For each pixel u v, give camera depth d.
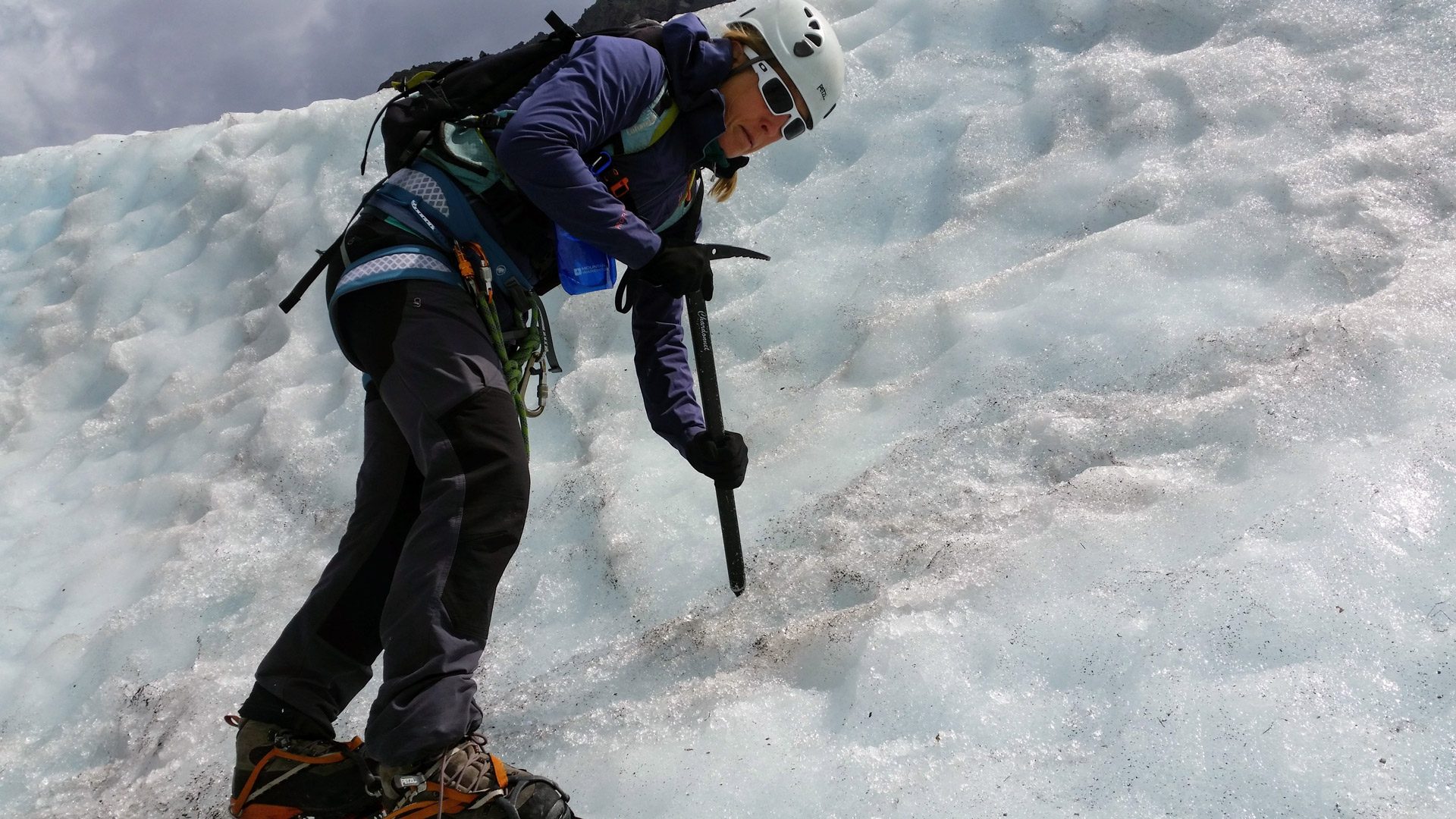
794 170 4.25
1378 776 1.64
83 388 4.88
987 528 2.54
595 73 2.01
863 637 2.24
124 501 4.08
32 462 4.55
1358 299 2.83
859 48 4.47
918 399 3.11
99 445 4.50
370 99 5.24
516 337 2.20
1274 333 2.77
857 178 4.04
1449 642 1.79
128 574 3.65
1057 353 3.03
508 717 2.52
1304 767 1.69
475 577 1.91
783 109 2.22
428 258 2.07
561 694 2.53
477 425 1.98
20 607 3.66
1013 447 2.82
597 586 2.95
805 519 2.83
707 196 4.26
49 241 5.73
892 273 3.65
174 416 4.45
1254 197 3.22
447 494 1.92
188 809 2.55
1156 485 2.45
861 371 3.36
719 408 2.33
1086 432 2.74
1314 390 2.52
